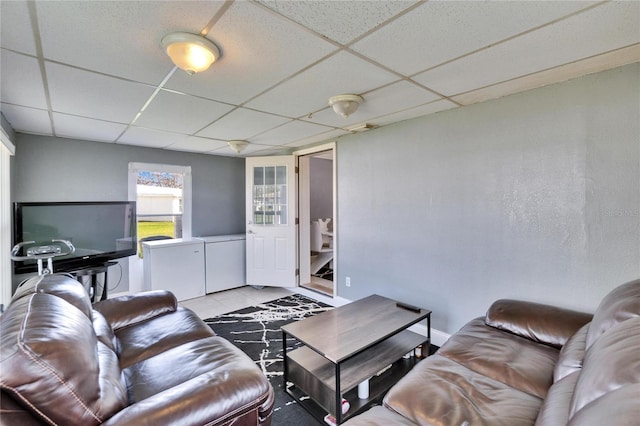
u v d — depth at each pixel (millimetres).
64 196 3635
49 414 914
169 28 1385
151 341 1851
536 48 1608
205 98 2293
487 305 2477
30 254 2986
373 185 3326
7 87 2057
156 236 4449
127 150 4105
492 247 2436
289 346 2781
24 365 887
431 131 2791
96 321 1799
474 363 1613
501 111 2352
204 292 4355
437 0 1203
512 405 1288
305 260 4707
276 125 3104
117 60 1688
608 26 1400
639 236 1814
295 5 1225
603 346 1048
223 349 1717
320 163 7195
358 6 1238
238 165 5316
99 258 3564
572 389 1150
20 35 1431
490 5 1240
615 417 655
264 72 1851
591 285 1988
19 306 1251
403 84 2076
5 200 2871
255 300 4145
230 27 1380
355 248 3557
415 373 1558
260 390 1275
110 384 1197
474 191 2525
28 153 3402
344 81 2002
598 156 1938
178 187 4672
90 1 1185
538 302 2205
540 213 2188
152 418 1019
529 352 1695
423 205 2877
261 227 4625
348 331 2109
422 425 1225
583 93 1982
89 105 2436
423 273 2896
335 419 1780
